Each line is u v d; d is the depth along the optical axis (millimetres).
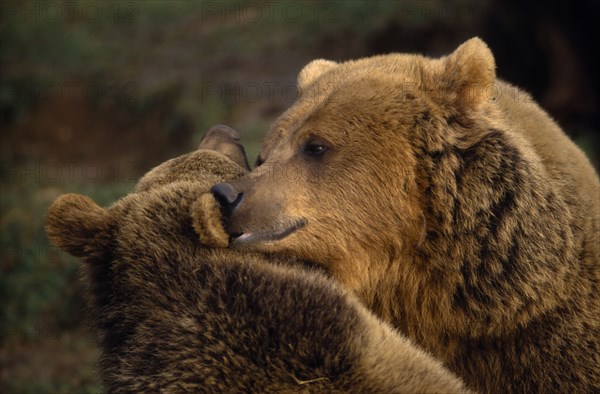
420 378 6176
